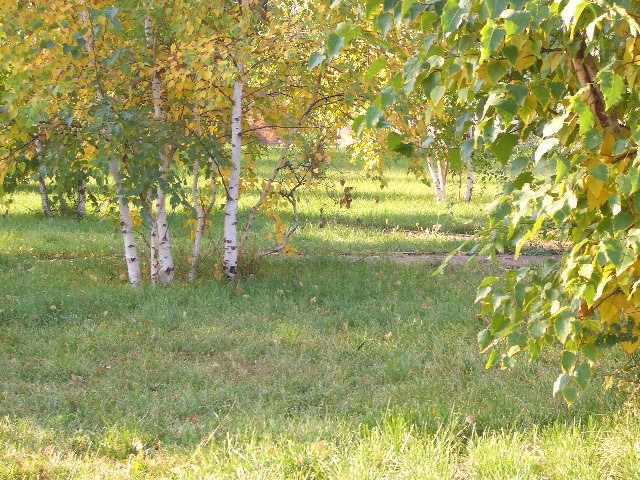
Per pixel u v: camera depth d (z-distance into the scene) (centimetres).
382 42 378
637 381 615
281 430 649
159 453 623
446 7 325
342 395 772
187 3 1123
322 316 1098
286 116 1315
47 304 1125
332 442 607
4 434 632
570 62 402
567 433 589
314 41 1189
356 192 3052
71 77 1105
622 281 401
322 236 1947
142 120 1113
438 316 1049
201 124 1327
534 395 714
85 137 1121
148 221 1166
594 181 371
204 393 771
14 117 1062
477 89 373
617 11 320
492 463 544
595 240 413
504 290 474
